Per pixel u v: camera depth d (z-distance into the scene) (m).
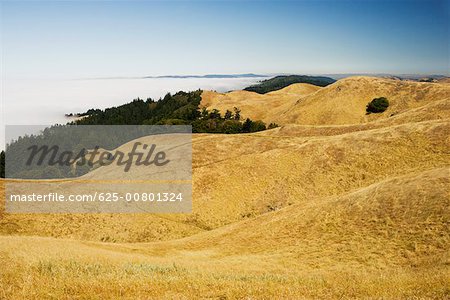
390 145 61.19
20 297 10.23
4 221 45.06
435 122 63.44
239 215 56.28
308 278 16.23
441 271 16.09
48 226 46.31
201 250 32.44
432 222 24.77
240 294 11.58
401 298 11.12
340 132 90.94
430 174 30.75
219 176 63.38
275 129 103.12
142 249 31.03
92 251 23.53
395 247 23.83
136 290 11.56
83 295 10.73
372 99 141.62
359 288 12.73
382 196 30.52
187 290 11.96
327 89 156.00
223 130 154.62
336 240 27.62
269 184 61.28
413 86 139.62
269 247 29.78
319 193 57.78
